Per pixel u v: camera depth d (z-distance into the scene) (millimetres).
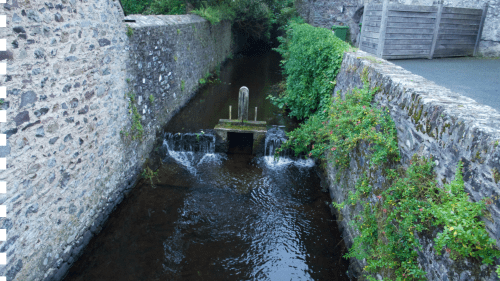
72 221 4379
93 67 4680
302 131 7453
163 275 4395
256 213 5781
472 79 5617
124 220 5430
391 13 6949
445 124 2648
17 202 3271
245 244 5047
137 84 6488
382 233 3496
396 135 3576
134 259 4641
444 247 2471
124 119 5906
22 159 3311
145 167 6902
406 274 2926
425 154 2916
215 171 7191
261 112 9711
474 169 2268
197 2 13445
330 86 7109
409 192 2869
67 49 3994
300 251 4945
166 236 5121
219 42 15258
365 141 4402
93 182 4887
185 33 10008
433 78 5637
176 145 8023
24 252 3430
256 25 18812
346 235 4977
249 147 8359
